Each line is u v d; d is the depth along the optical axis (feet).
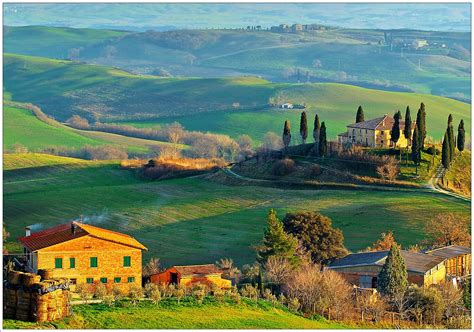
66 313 588.91
